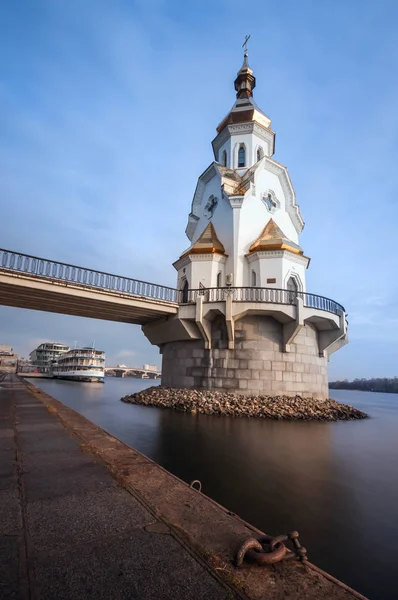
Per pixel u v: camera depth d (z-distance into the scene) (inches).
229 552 104.4
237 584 89.0
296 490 300.7
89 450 221.1
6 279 665.0
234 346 815.1
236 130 1223.5
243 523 124.3
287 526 231.9
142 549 105.0
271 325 825.5
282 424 630.5
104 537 111.7
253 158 1200.2
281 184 1151.6
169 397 834.8
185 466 358.6
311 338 880.9
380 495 295.3
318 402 815.7
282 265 920.3
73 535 112.4
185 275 1022.4
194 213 1221.1
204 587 87.9
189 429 550.0
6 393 708.7
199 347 861.8
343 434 577.3
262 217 1059.3
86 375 2871.6
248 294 858.8
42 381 2485.2
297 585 90.3
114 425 579.8
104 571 93.0
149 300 815.1
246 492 290.7
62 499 142.7
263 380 796.0
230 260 993.5
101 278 770.8
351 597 85.7
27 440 251.0
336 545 209.2
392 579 177.3
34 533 113.2
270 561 98.1
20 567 93.4
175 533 115.4
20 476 170.9
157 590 85.9
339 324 885.2
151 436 497.0
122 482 162.9
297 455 421.4
